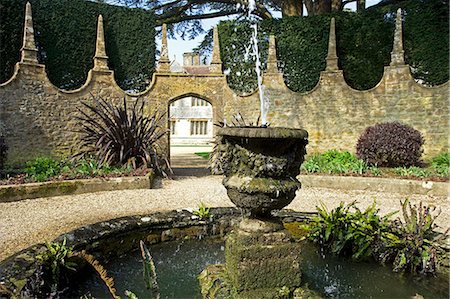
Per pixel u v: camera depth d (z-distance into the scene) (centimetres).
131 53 1166
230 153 310
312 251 439
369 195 714
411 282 362
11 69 1015
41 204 590
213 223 493
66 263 327
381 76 1092
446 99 932
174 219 472
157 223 459
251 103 1098
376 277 375
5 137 900
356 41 1117
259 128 287
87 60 1120
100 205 592
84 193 694
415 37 1051
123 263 411
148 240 454
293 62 1168
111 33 1144
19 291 246
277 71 1091
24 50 930
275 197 296
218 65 1120
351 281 364
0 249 371
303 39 1159
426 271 369
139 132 919
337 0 1345
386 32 1085
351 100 1035
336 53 1098
